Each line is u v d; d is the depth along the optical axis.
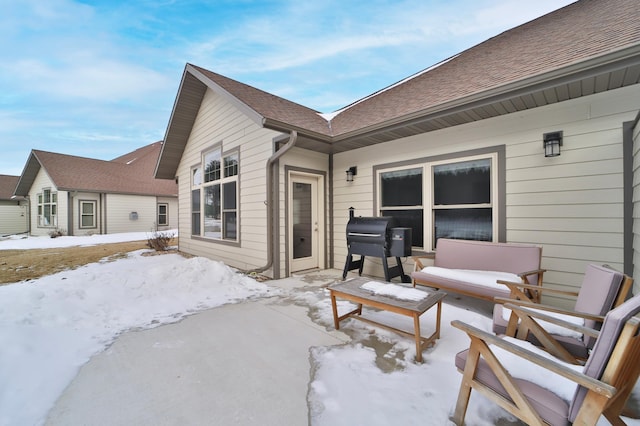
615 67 2.49
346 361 2.28
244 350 2.49
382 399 1.81
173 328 2.98
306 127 4.94
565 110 3.32
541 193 3.50
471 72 4.39
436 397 1.82
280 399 1.83
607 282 1.89
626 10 3.55
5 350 2.28
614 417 1.35
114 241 11.41
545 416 1.24
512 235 3.71
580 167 3.24
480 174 4.02
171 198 16.28
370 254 4.57
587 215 3.20
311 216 5.87
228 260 6.56
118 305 3.53
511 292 2.70
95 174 13.95
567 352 1.89
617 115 3.01
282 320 3.19
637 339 1.12
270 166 5.20
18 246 9.93
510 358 1.60
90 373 2.14
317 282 4.92
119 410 1.74
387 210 5.12
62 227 12.76
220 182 6.86
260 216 5.53
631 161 2.94
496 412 1.67
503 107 3.50
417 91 5.12
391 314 3.35
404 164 4.79
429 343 2.47
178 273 4.50
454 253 3.95
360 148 5.48
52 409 1.75
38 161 13.05
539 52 3.67
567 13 4.68
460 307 3.53
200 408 1.76
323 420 1.64
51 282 4.08
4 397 1.82
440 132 4.36
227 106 6.55
